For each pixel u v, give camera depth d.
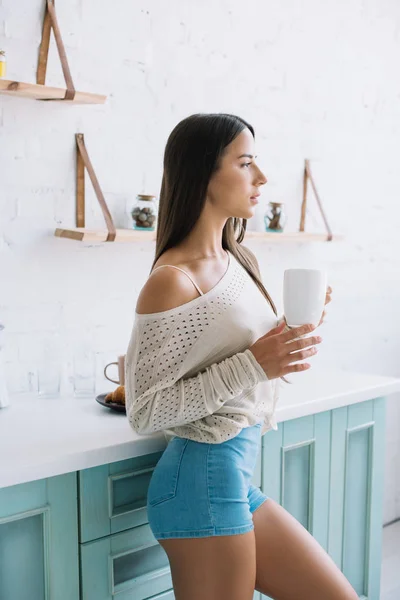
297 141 2.77
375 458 2.25
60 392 2.06
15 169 2.03
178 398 1.39
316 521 2.07
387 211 3.18
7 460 1.44
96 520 1.57
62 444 1.55
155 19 2.29
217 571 1.42
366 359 3.18
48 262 2.12
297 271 1.40
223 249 1.68
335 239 2.77
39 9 2.02
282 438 1.94
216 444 1.46
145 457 1.65
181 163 1.49
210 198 1.50
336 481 2.12
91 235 2.00
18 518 1.44
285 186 2.75
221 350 1.45
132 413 1.44
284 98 2.70
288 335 1.38
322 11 2.79
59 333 2.16
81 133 2.15
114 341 2.30
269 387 1.59
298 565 1.60
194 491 1.43
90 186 2.18
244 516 1.44
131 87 2.26
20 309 2.07
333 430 2.09
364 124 3.02
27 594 1.48
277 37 2.65
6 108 1.99
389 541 3.15
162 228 1.54
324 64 2.83
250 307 1.52
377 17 3.01
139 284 2.35
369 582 2.27
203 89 2.45
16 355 2.07
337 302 3.02
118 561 1.63
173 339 1.41
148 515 1.51
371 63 3.01
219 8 2.46
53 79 2.08
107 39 2.19
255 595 1.90
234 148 1.48
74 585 1.54
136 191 2.31
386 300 3.24
